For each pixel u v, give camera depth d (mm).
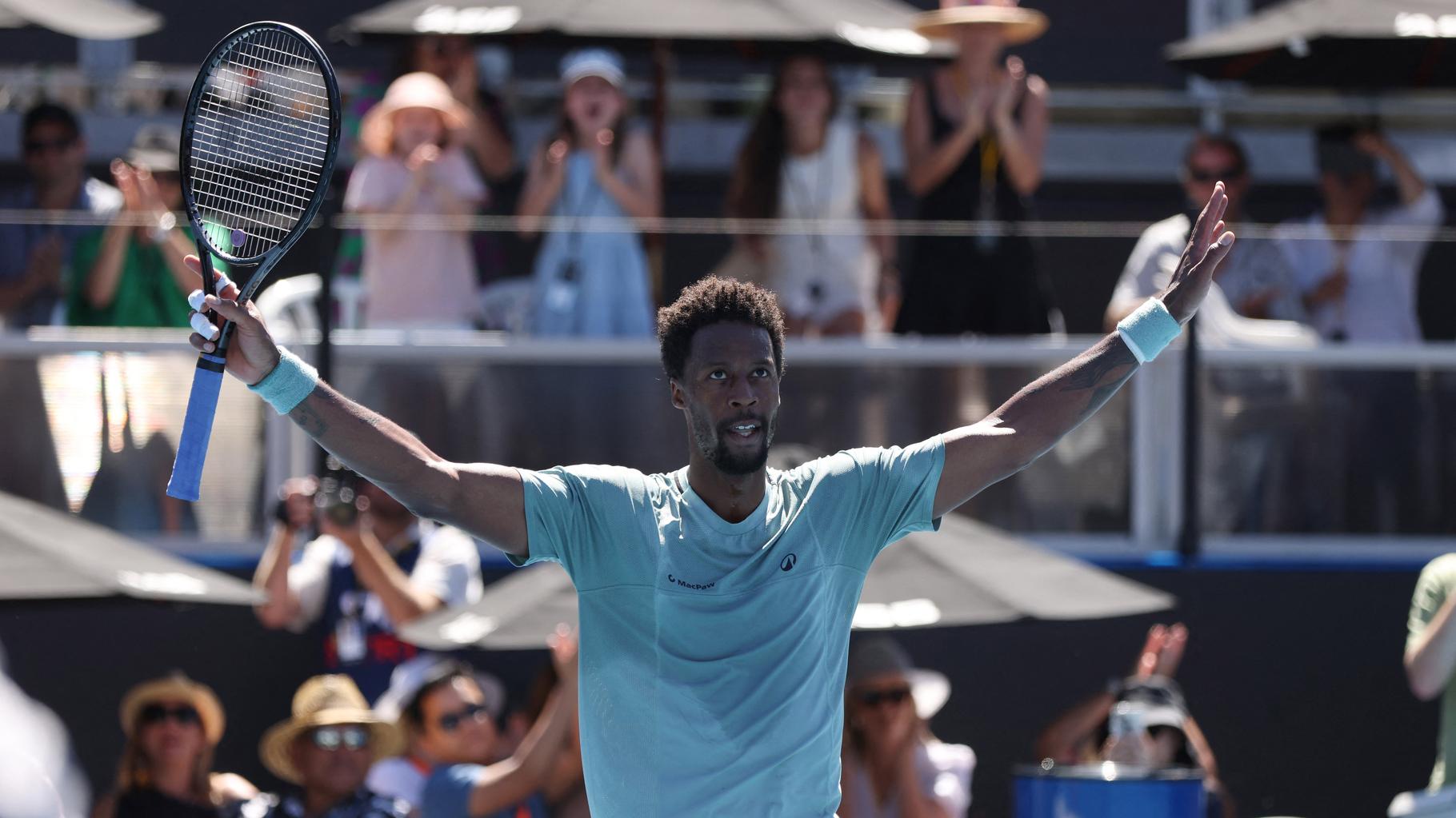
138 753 23250
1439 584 23516
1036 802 20766
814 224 28672
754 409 12414
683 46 33219
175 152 28594
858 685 23453
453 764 24125
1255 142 34594
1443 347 29109
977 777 28422
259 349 12016
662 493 12828
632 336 28391
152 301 27844
